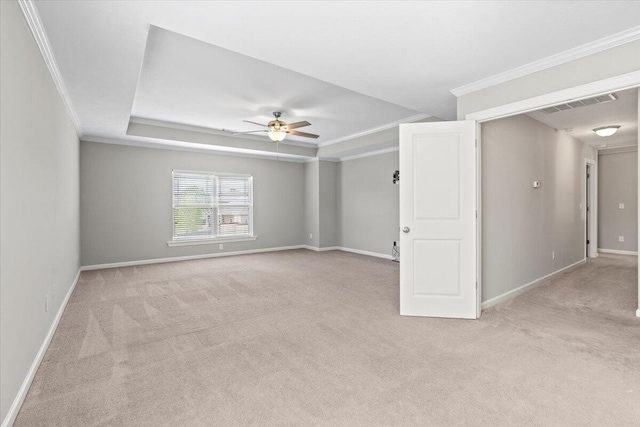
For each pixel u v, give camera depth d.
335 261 6.54
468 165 3.21
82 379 2.13
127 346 2.63
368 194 7.37
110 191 5.81
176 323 3.14
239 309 3.56
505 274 3.87
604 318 3.23
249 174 7.48
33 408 1.83
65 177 3.68
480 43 2.48
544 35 2.37
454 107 4.02
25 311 2.01
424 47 2.53
